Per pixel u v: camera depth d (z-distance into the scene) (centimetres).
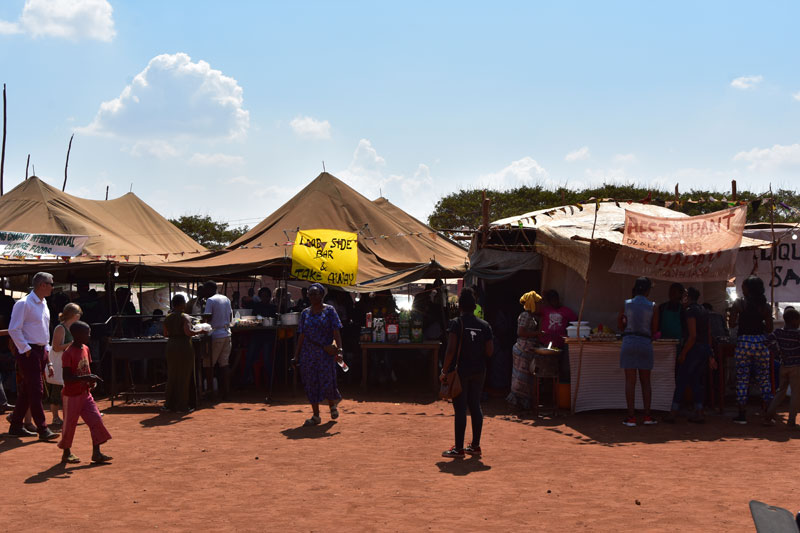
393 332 1284
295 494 640
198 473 723
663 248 1027
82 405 770
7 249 1311
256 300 1566
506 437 916
